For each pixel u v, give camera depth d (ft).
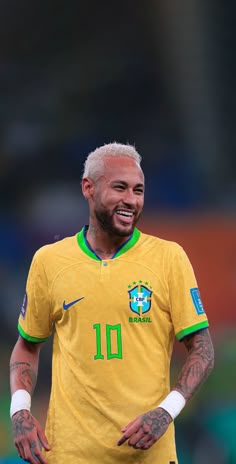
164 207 211.41
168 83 241.96
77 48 246.27
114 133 235.81
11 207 212.64
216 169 230.89
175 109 240.32
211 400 140.15
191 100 239.91
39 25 245.24
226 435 130.00
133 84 242.17
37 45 245.04
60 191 218.79
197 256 191.21
